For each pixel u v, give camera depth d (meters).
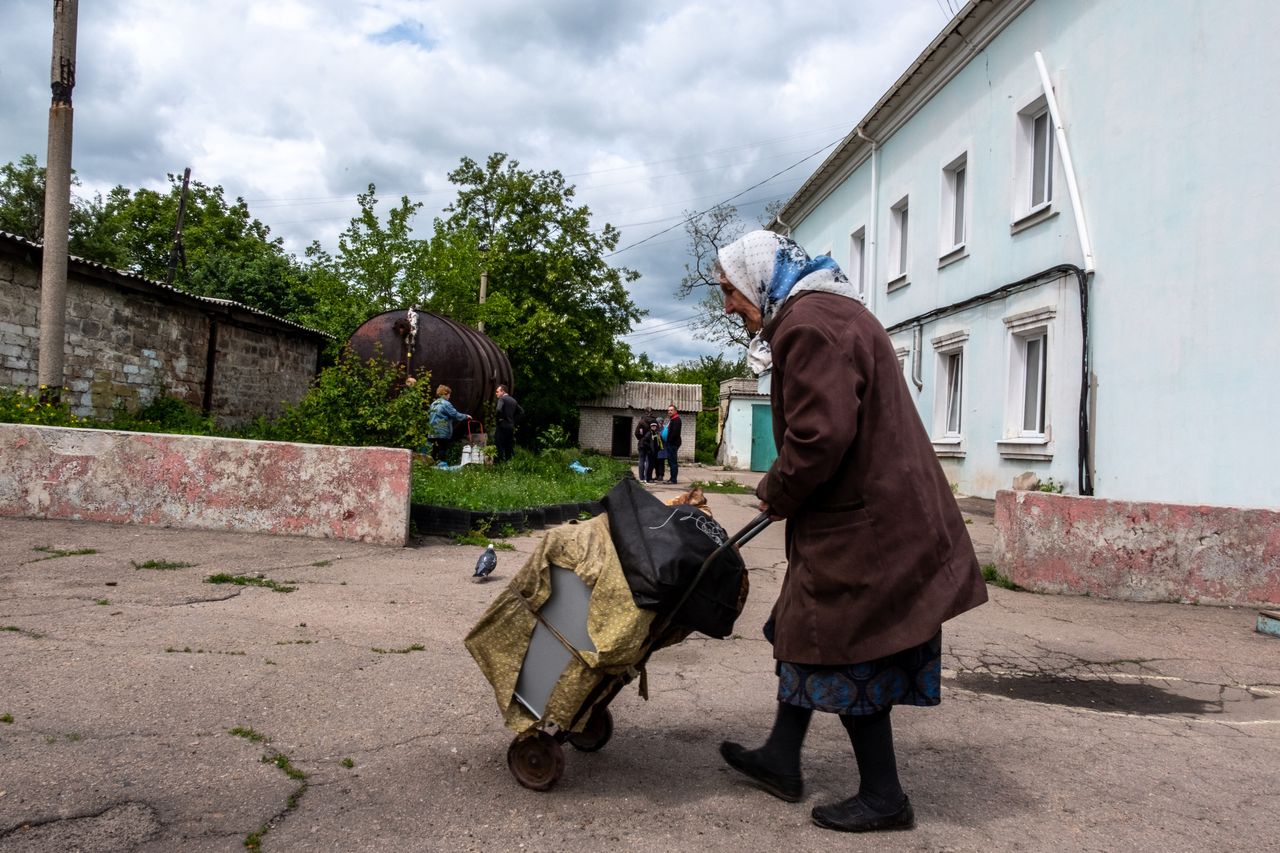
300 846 2.21
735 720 3.38
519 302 35.06
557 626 2.60
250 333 17.97
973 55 13.56
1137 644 5.01
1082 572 6.27
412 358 15.37
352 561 6.11
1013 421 12.41
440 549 6.88
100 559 5.65
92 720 2.93
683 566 2.51
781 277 2.58
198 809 2.37
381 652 4.00
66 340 12.74
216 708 3.13
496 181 35.91
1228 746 3.34
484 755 2.89
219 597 4.83
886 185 17.23
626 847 2.30
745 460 28.81
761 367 2.60
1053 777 2.92
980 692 4.02
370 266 24.58
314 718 3.12
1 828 2.18
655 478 20.36
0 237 11.27
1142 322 9.58
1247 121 8.21
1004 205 12.60
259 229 43.53
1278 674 4.50
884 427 2.32
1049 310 11.29
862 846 2.36
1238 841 2.47
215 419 16.73
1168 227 9.21
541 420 36.03
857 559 2.29
